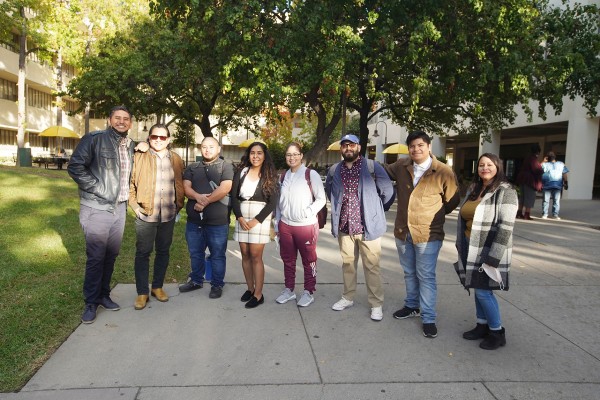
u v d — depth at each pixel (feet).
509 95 38.65
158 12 37.35
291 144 15.42
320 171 81.82
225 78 36.06
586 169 61.11
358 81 39.14
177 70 59.88
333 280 18.72
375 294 14.42
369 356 11.90
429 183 13.46
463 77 36.29
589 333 13.69
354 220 14.38
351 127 143.02
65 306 14.46
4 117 91.91
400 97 54.34
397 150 79.87
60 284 16.16
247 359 11.55
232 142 155.22
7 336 12.10
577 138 60.54
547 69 35.29
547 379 10.89
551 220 38.73
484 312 12.87
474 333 13.15
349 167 14.70
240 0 31.76
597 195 72.43
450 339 13.12
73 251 20.42
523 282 18.76
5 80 93.86
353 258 15.10
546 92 38.22
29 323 12.96
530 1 36.35
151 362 11.24
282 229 15.52
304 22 32.37
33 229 23.76
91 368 10.85
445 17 33.99
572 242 27.94
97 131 14.20
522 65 32.58
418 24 32.01
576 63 34.68
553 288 18.01
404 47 37.70
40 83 100.01
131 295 16.05
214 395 9.87
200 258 16.80
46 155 104.12
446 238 28.25
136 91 60.54
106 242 13.94
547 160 40.22
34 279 16.66
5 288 15.53
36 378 10.30
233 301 15.85
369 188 14.38
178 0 35.60
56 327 12.98
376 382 10.59
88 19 81.00
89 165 13.88
